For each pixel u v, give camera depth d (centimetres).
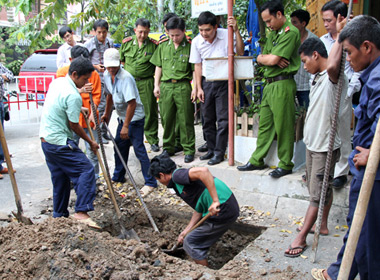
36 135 888
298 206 448
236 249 434
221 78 505
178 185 370
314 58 358
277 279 322
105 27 648
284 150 470
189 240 372
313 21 599
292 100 461
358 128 272
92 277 297
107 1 641
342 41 264
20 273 307
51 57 1219
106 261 312
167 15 566
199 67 537
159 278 311
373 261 265
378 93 242
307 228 362
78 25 679
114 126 833
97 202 517
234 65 498
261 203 471
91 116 532
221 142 533
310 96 372
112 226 474
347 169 416
